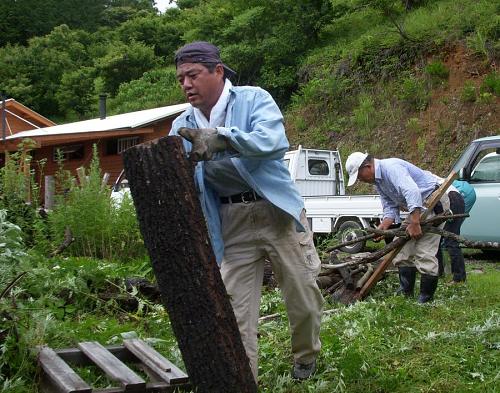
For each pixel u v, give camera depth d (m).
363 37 24.66
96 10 70.69
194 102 3.69
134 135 22.23
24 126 30.45
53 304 5.68
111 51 47.31
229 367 3.06
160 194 3.07
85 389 3.59
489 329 5.06
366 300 6.83
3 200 9.12
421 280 6.59
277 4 28.66
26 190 9.90
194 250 3.06
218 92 3.71
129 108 38.44
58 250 8.29
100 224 8.85
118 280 6.55
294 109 24.72
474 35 21.19
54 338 4.80
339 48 25.69
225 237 3.90
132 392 3.73
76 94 47.56
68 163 24.52
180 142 3.12
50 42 53.66
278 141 3.45
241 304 3.88
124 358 4.59
